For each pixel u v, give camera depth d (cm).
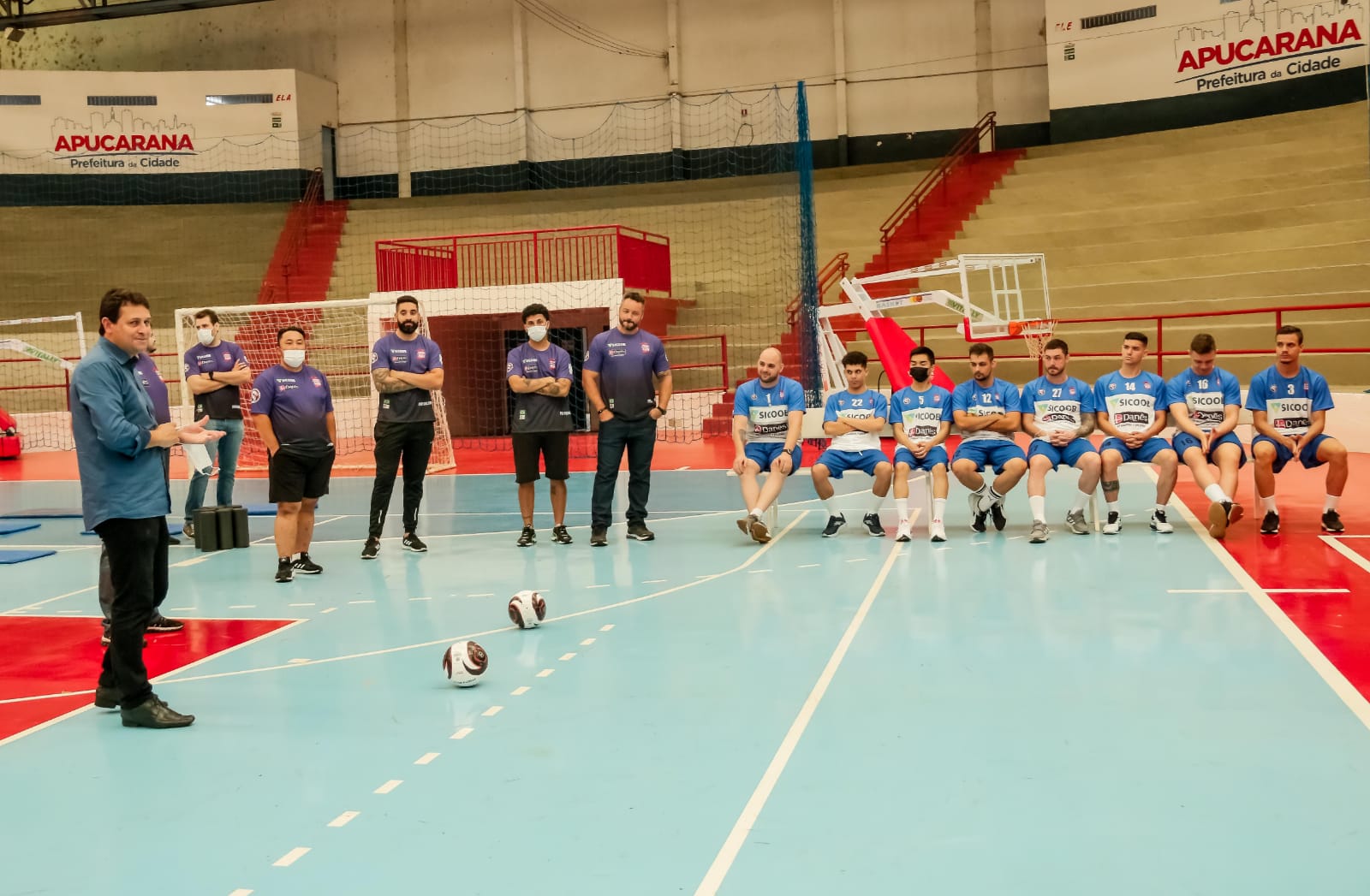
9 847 305
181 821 321
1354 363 1500
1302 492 954
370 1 2552
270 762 370
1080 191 2019
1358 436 1243
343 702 437
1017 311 1855
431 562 768
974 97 2283
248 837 307
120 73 2464
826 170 2297
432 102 2545
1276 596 559
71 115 2459
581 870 279
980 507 805
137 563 414
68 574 773
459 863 285
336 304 1349
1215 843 285
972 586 614
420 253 1912
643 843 294
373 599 644
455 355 1955
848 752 360
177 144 2475
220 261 2395
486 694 442
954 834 295
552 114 2489
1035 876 269
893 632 518
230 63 2617
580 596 630
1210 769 335
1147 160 2006
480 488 1241
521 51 2477
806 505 1011
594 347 818
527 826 308
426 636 546
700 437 1783
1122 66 2111
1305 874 267
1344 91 1925
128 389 417
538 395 816
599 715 408
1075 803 313
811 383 1551
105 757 380
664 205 2283
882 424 809
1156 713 388
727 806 318
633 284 1880
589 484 1248
